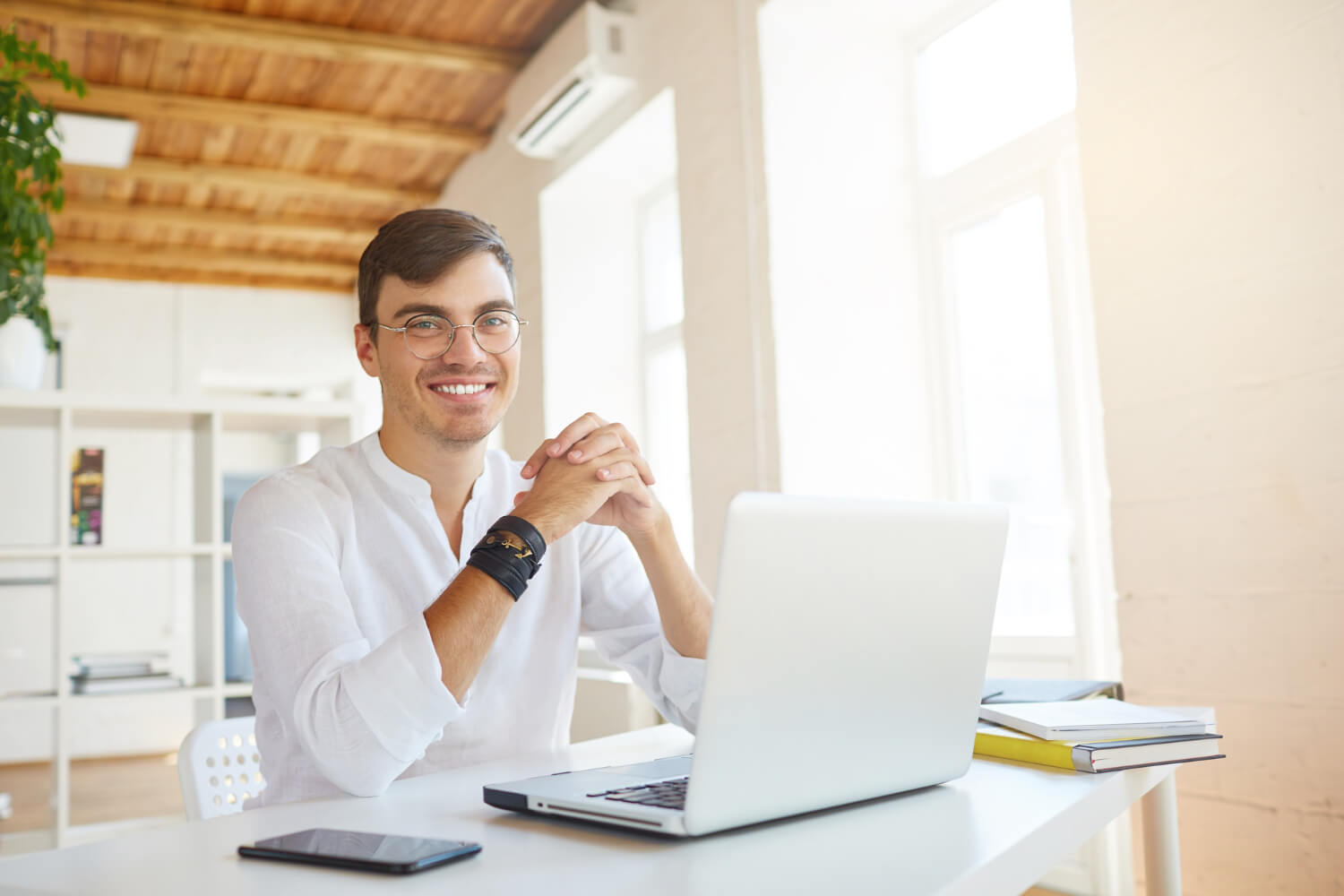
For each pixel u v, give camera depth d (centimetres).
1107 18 212
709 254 339
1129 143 207
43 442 641
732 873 65
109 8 393
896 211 325
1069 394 273
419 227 124
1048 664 275
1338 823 169
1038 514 285
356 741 94
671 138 409
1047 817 79
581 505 108
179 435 670
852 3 312
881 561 81
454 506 138
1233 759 185
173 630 651
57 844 301
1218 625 188
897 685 84
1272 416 180
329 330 733
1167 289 199
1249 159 185
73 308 672
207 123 486
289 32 418
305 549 115
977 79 308
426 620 98
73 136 469
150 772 558
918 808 83
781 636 75
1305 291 176
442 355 125
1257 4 184
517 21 428
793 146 316
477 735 130
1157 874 105
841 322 315
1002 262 299
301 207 613
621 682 296
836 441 309
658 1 375
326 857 70
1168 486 197
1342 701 169
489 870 67
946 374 315
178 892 65
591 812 77
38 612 625
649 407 459
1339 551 170
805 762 78
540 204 460
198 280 705
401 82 471
